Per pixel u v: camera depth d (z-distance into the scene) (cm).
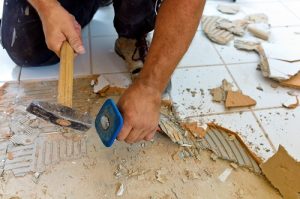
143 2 114
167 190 93
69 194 91
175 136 105
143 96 73
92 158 99
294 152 104
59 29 89
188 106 116
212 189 94
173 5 72
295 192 92
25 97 115
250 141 106
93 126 107
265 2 173
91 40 142
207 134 108
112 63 132
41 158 98
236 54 139
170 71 75
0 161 97
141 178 95
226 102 117
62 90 83
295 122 113
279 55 135
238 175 98
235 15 161
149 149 103
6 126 105
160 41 74
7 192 90
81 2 122
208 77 128
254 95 121
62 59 86
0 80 121
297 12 167
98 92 119
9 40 116
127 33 126
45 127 106
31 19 111
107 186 93
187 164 100
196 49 141
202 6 73
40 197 89
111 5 163
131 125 73
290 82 125
